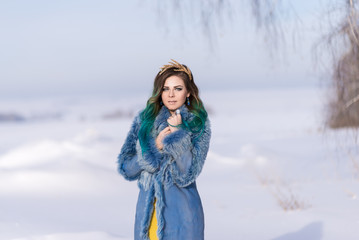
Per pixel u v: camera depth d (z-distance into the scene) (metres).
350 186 8.71
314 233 5.56
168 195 3.24
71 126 50.56
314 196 8.02
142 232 3.24
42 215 7.09
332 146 14.43
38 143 14.12
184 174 3.20
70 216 7.31
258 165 13.62
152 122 3.31
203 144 3.24
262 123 40.25
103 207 8.25
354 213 6.39
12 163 12.79
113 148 15.45
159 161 3.24
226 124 40.47
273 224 6.21
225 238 5.64
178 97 3.29
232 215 7.01
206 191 9.81
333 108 7.47
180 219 3.22
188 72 3.33
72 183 10.12
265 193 8.98
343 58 6.20
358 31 5.41
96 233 5.33
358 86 6.87
